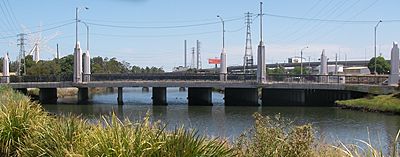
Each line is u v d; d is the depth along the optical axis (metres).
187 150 6.68
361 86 56.50
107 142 6.98
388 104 47.28
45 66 105.00
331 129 33.91
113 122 7.46
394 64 55.81
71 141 8.45
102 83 67.00
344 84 59.34
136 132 7.09
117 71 140.50
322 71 70.62
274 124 9.12
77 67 68.75
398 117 42.88
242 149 8.21
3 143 10.41
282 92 64.56
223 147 7.25
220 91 107.25
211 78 67.19
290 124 11.67
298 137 7.89
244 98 65.81
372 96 54.38
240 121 41.97
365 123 38.28
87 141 7.45
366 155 7.36
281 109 56.66
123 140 6.91
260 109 57.12
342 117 44.28
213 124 38.03
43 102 69.25
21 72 118.75
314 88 60.72
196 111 54.59
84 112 51.78
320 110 53.75
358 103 52.38
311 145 9.32
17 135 10.51
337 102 57.75
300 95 63.53
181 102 71.12
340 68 126.50
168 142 6.84
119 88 67.81
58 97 84.31
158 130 7.12
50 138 8.95
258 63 63.97
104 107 60.38
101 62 141.12
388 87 53.25
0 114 10.84
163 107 60.84
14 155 10.27
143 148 6.78
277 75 65.50
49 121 10.29
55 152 8.31
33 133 9.88
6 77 70.88
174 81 65.25
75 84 67.94
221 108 59.19
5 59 73.81
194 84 64.25
